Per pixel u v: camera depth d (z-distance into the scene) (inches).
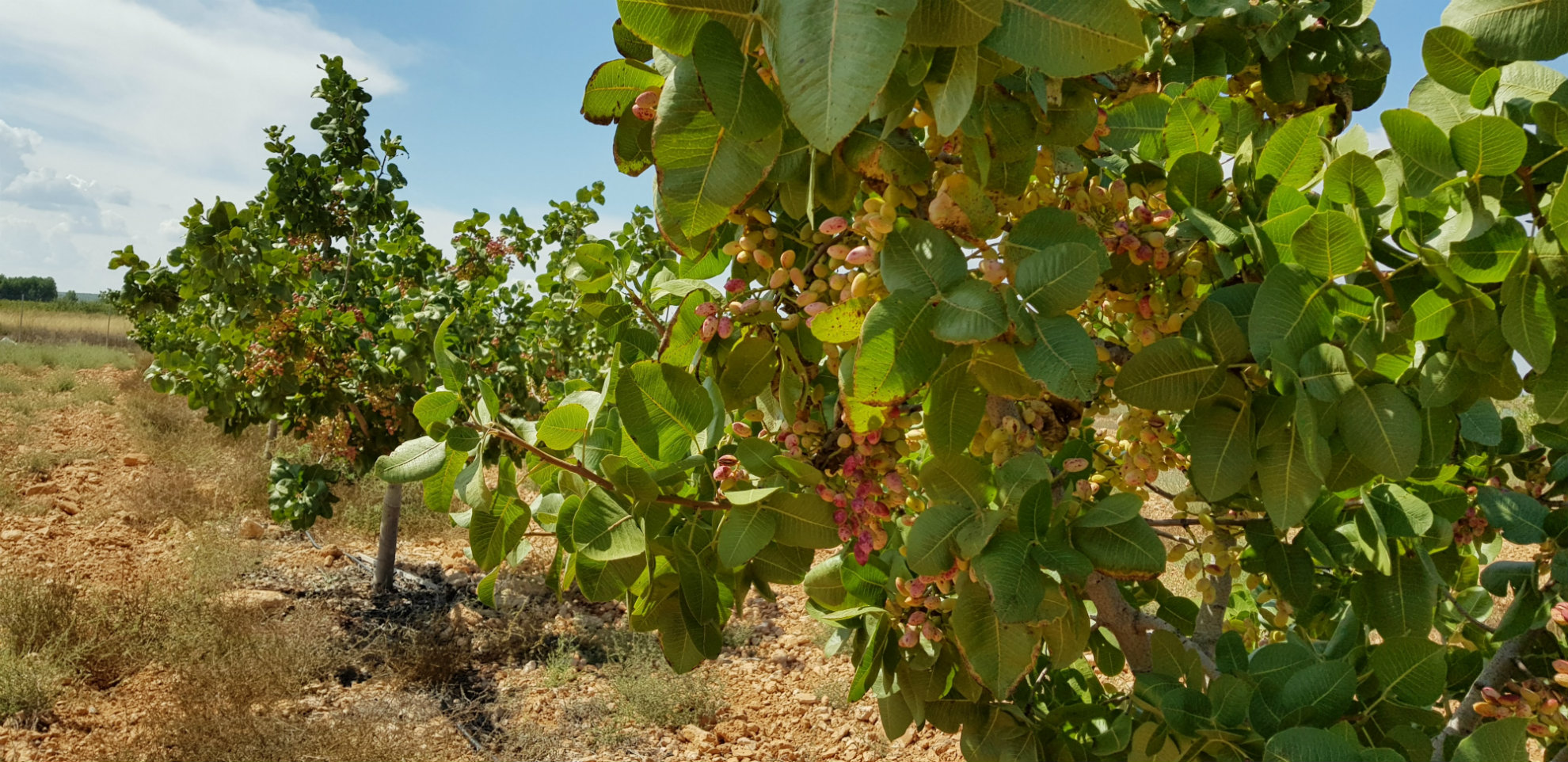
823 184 58.9
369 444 324.2
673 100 47.0
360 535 415.8
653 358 88.7
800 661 330.0
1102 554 63.7
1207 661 95.0
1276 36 116.6
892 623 84.6
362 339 305.1
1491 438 96.1
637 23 43.4
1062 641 67.8
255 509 438.0
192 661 267.6
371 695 271.6
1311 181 74.9
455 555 395.2
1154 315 73.0
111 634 275.6
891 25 34.8
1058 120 59.6
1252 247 70.3
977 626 65.4
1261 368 63.1
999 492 64.1
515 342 318.3
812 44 35.7
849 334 58.6
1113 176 86.6
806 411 79.5
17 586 289.7
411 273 341.7
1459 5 61.4
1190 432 66.6
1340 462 67.2
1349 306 63.7
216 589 320.8
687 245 54.2
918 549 63.6
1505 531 93.9
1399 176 65.2
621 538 72.6
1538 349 58.8
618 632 332.2
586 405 77.9
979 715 88.5
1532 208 61.7
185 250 276.8
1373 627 83.9
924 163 56.8
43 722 235.0
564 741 255.9
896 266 54.2
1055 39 41.4
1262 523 86.4
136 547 371.2
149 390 762.8
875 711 289.6
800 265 72.9
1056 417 83.3
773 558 80.7
